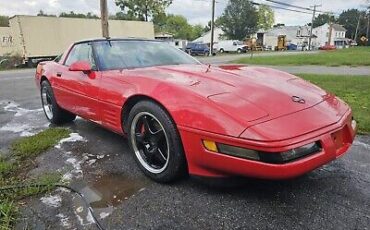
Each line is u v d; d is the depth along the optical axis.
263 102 2.21
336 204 2.21
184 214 2.15
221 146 2.06
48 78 4.24
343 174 2.66
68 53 4.11
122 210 2.22
